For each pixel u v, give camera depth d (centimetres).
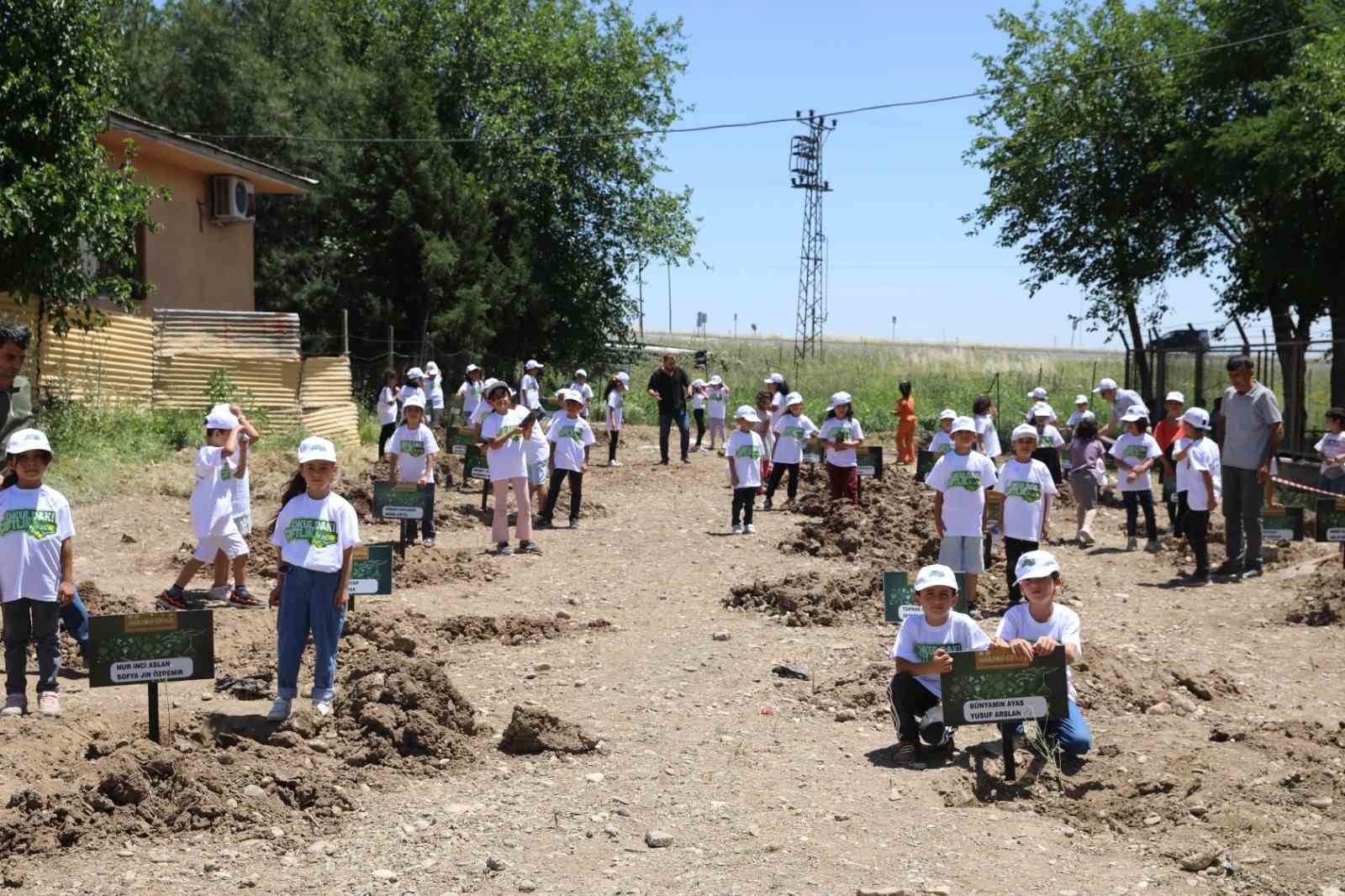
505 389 1567
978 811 670
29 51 1867
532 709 783
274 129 3688
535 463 1780
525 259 4075
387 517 1418
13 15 1864
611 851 611
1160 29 3256
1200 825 641
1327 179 2811
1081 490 1706
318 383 2677
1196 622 1201
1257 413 1415
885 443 3250
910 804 680
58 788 645
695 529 1811
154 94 3619
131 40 3703
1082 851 613
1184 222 3288
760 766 748
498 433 1556
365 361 3656
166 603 1132
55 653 813
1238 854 601
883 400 4128
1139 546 1691
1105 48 3284
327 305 3669
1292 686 954
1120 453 1675
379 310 3625
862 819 656
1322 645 1091
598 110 4541
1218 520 1853
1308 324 3194
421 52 4441
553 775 725
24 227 1836
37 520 804
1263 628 1170
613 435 2598
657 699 902
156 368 2377
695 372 5006
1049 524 1823
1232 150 2744
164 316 2428
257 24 4056
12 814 610
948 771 728
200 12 3706
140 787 633
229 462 1152
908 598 1013
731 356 6075
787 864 594
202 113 3662
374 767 715
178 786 648
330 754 725
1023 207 3391
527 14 4644
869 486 2083
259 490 1936
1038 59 3375
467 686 933
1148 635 1143
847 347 8506
